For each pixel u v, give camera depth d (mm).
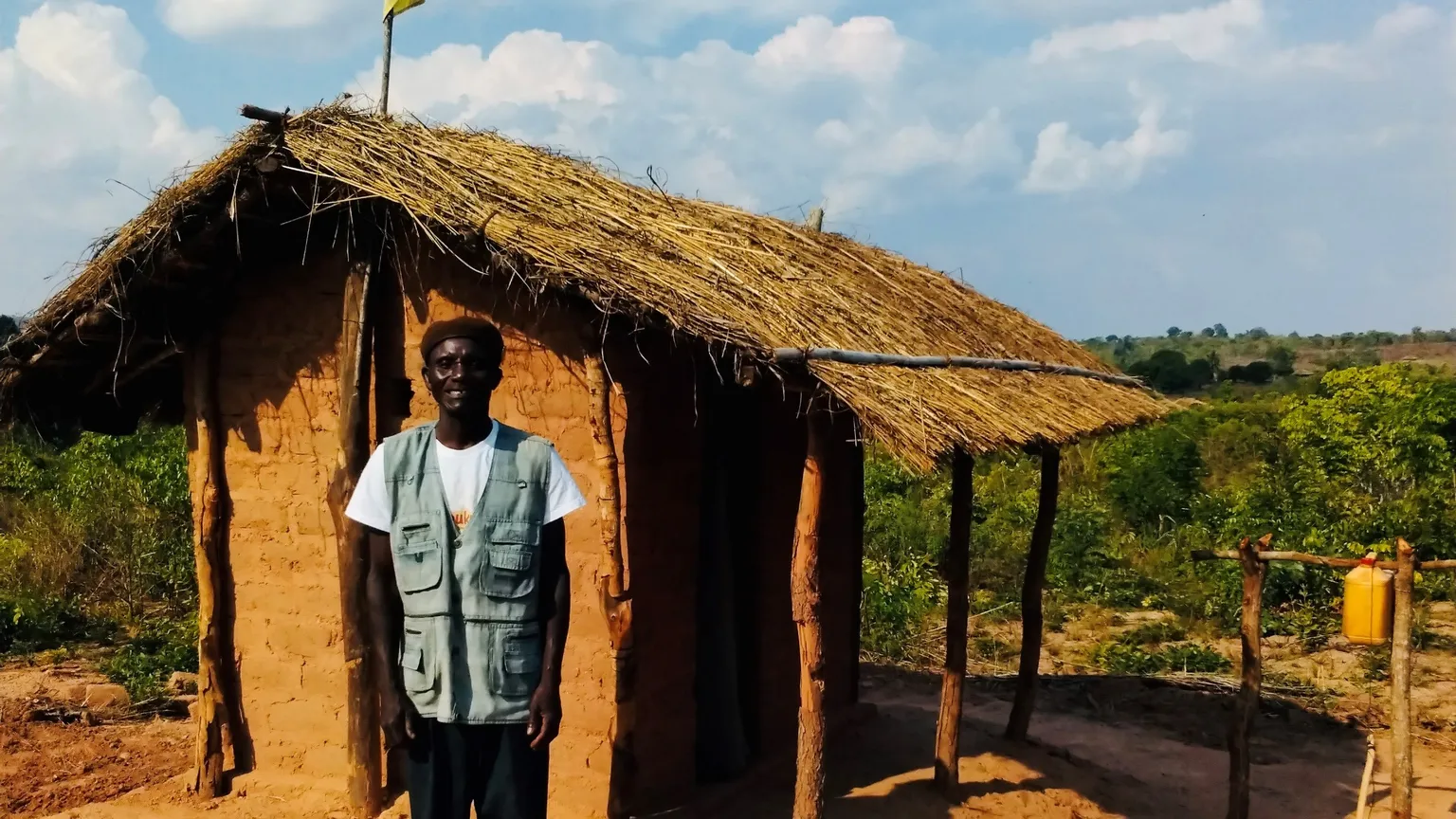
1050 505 7977
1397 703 6156
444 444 3820
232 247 5953
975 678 10812
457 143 5949
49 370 6512
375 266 5895
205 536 6359
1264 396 25547
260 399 6324
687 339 4934
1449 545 13398
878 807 6457
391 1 6129
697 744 6500
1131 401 8672
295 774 6355
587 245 5109
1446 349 60688
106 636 11078
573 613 5641
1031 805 6723
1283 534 13602
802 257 7082
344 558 5891
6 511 14242
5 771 7121
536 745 3832
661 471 5863
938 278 9445
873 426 4461
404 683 3895
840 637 8133
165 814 6039
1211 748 8961
